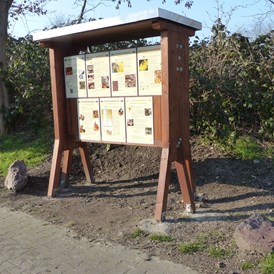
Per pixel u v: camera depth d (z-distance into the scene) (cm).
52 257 341
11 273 315
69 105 519
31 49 801
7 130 835
